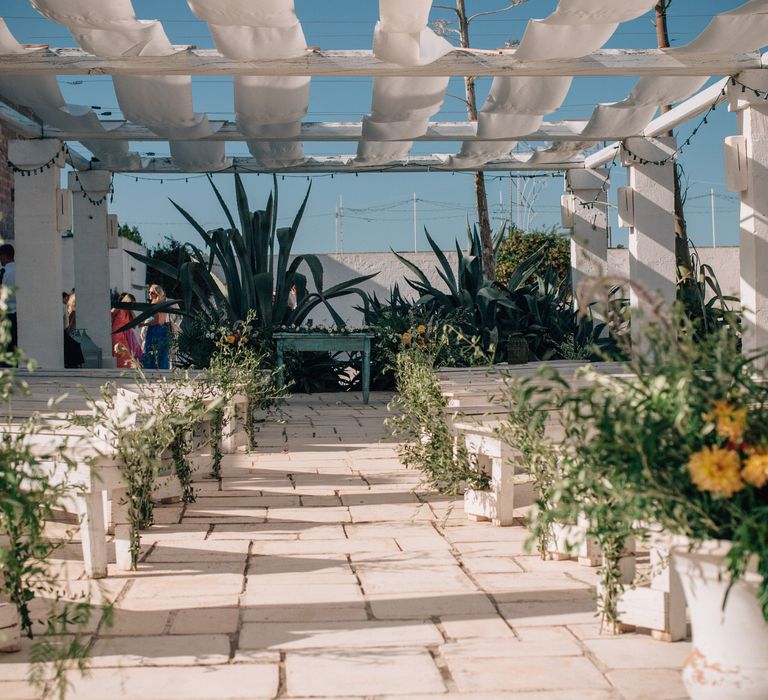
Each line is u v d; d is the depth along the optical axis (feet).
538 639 8.96
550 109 27.45
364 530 13.64
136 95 26.07
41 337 31.37
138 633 9.17
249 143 32.94
